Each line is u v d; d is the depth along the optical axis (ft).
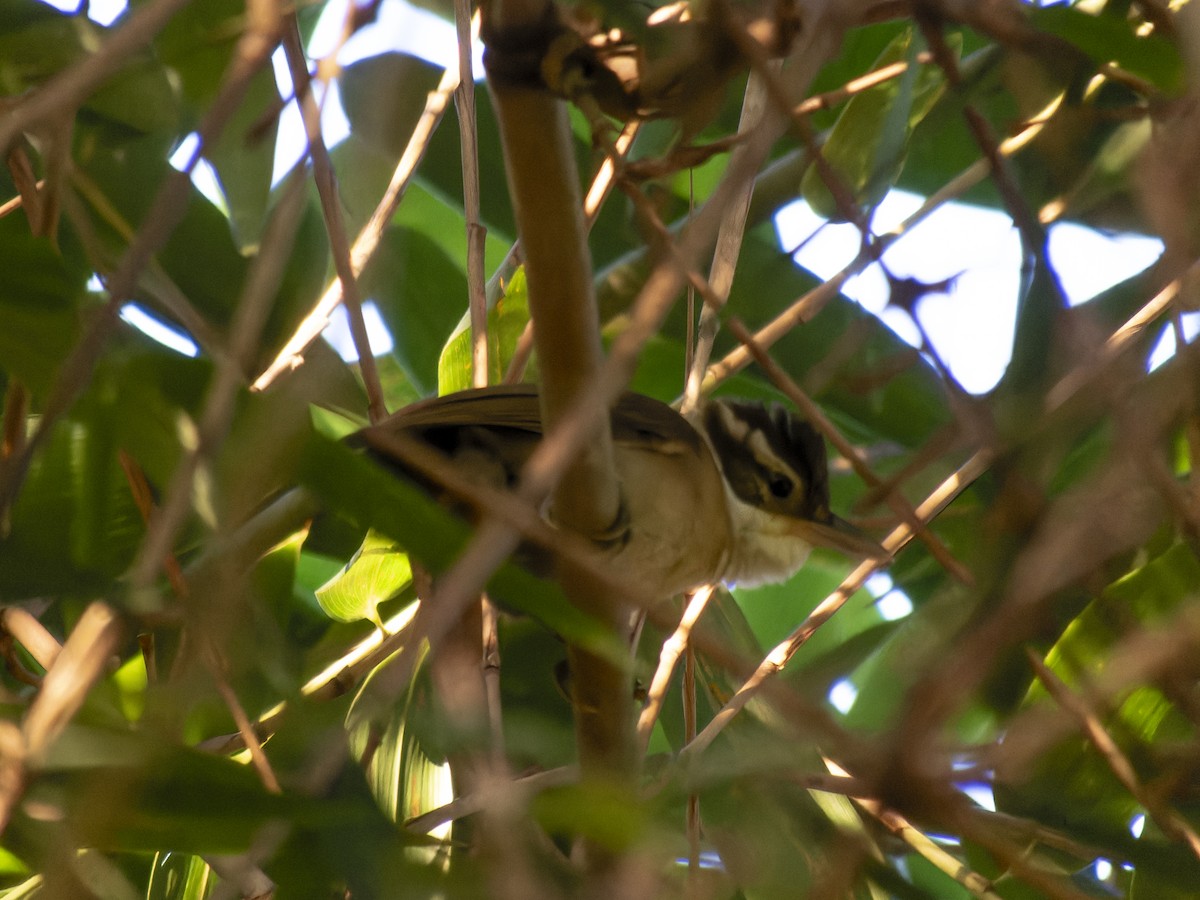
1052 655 23.08
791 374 35.63
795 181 33.99
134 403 16.02
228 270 31.78
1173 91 17.24
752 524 33.94
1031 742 14.48
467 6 28.66
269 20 14.66
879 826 25.77
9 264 16.85
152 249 14.62
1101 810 23.82
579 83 15.83
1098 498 14.89
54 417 14.90
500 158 38.55
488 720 18.98
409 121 35.47
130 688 23.49
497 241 45.70
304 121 18.12
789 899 18.08
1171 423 16.02
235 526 14.10
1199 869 22.66
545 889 13.85
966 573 17.54
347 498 15.06
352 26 17.34
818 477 34.35
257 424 14.51
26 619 24.13
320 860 16.53
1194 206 15.62
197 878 27.81
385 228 27.45
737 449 34.19
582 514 20.72
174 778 14.44
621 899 14.21
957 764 13.92
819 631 38.93
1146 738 23.13
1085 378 17.02
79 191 27.04
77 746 13.85
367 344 26.27
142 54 26.00
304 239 33.04
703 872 19.38
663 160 16.80
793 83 13.52
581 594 21.15
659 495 29.48
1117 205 27.02
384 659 27.73
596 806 14.14
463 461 27.94
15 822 14.75
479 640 20.45
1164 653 15.96
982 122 19.77
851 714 24.64
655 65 15.71
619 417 29.63
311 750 16.26
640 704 30.60
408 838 15.57
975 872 24.62
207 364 16.11
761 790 22.57
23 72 25.12
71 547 19.34
